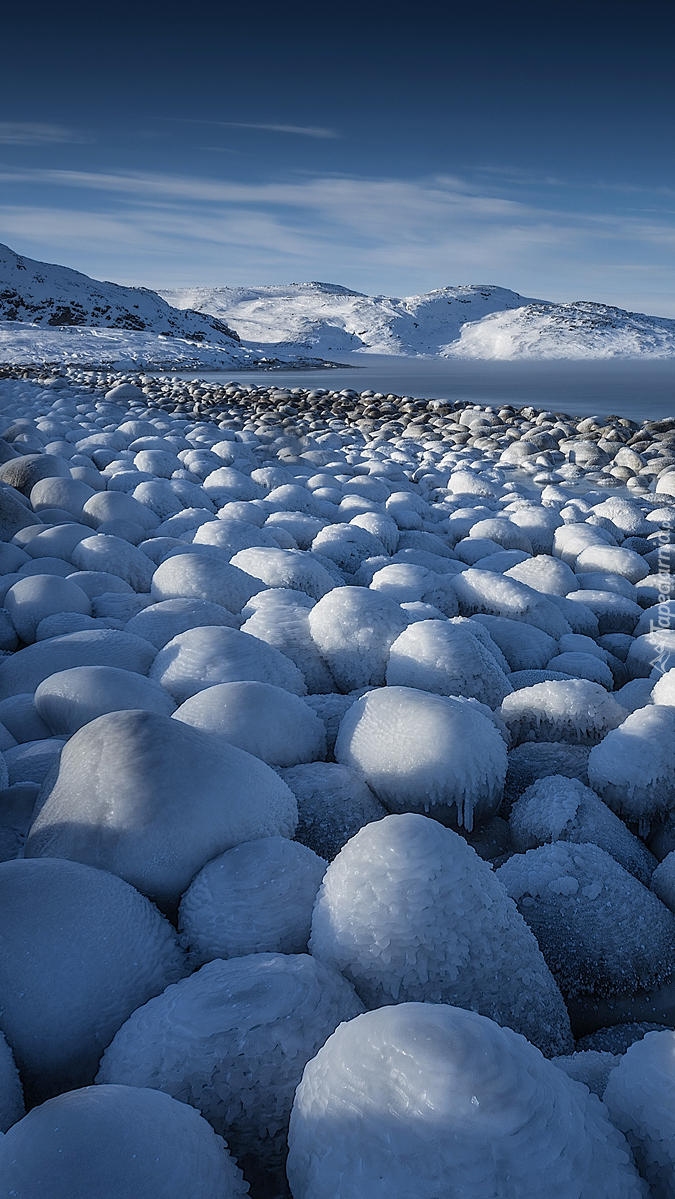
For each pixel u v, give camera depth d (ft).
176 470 25.38
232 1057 4.16
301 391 68.49
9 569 13.74
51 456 20.65
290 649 9.91
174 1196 3.37
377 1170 3.31
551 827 6.98
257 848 5.56
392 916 4.72
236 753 6.30
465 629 9.78
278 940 5.13
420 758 6.95
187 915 5.34
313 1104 3.62
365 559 15.53
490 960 4.84
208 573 11.78
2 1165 3.37
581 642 11.93
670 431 43.47
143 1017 4.45
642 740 7.55
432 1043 3.48
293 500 19.27
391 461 33.35
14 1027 4.58
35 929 4.76
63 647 9.57
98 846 5.68
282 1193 4.08
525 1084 3.43
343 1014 4.40
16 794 6.88
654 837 7.59
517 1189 3.22
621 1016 5.79
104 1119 3.48
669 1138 3.67
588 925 5.95
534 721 8.77
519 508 20.83
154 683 8.41
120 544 14.08
